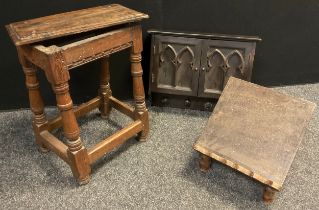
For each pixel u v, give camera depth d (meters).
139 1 1.34
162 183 1.15
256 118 1.12
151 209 1.06
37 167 1.21
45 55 0.89
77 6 1.31
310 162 1.24
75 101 1.53
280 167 1.02
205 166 1.17
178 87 1.44
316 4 1.47
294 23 1.51
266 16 1.47
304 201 1.09
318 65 1.65
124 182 1.15
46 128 1.23
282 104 1.15
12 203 1.07
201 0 1.38
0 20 1.28
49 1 1.27
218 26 1.46
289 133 1.08
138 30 1.10
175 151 1.28
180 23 1.43
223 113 1.15
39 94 1.17
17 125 1.42
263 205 1.08
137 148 1.29
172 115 1.48
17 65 1.39
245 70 1.37
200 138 1.11
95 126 1.41
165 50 1.38
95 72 1.47
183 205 1.07
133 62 1.16
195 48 1.37
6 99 1.47
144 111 1.26
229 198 1.10
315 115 1.48
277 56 1.59
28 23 1.01
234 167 1.04
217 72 1.40
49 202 1.08
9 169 1.20
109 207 1.06
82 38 1.06
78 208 1.06
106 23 1.01
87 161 1.11
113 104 1.39
